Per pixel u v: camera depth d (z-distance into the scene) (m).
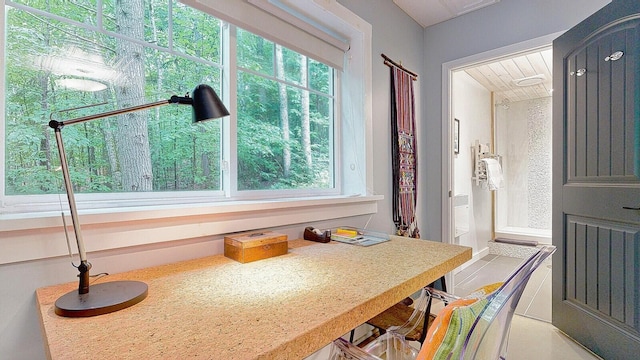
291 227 1.57
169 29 1.31
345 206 1.85
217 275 0.99
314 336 0.64
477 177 3.96
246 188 1.59
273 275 0.99
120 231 1.00
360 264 1.12
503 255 4.23
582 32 1.90
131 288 0.83
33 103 0.98
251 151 1.62
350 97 2.09
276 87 1.75
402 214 2.36
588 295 1.87
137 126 1.21
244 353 0.55
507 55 2.35
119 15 1.17
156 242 1.08
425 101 2.79
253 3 1.49
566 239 2.05
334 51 1.98
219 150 1.48
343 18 1.88
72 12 1.06
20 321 0.85
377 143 2.17
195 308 0.74
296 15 1.77
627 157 1.64
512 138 4.70
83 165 1.07
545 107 4.43
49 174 1.00
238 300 0.78
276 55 1.75
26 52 0.97
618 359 1.67
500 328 0.75
